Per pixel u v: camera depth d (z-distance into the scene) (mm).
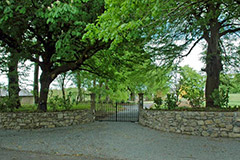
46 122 9016
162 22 5062
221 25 9695
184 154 4848
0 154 4844
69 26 8375
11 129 8664
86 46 9469
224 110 7059
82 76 16750
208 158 4523
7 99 9781
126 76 12984
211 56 9062
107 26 4840
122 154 4887
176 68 10336
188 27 9320
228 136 6559
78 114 10289
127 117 14125
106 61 10875
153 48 9391
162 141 6258
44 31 9055
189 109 8000
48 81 10031
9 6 6461
